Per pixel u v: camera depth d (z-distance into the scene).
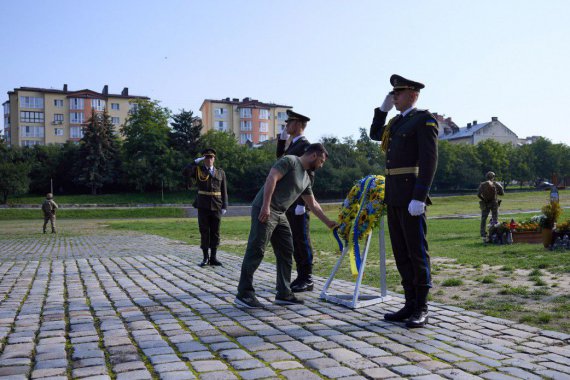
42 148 82.06
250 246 5.66
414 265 4.77
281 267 5.87
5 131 102.25
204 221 9.52
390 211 5.11
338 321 4.89
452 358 3.68
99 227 28.27
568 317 4.92
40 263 10.03
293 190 5.80
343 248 6.16
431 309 5.37
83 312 5.32
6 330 4.54
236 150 81.06
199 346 3.98
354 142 92.31
